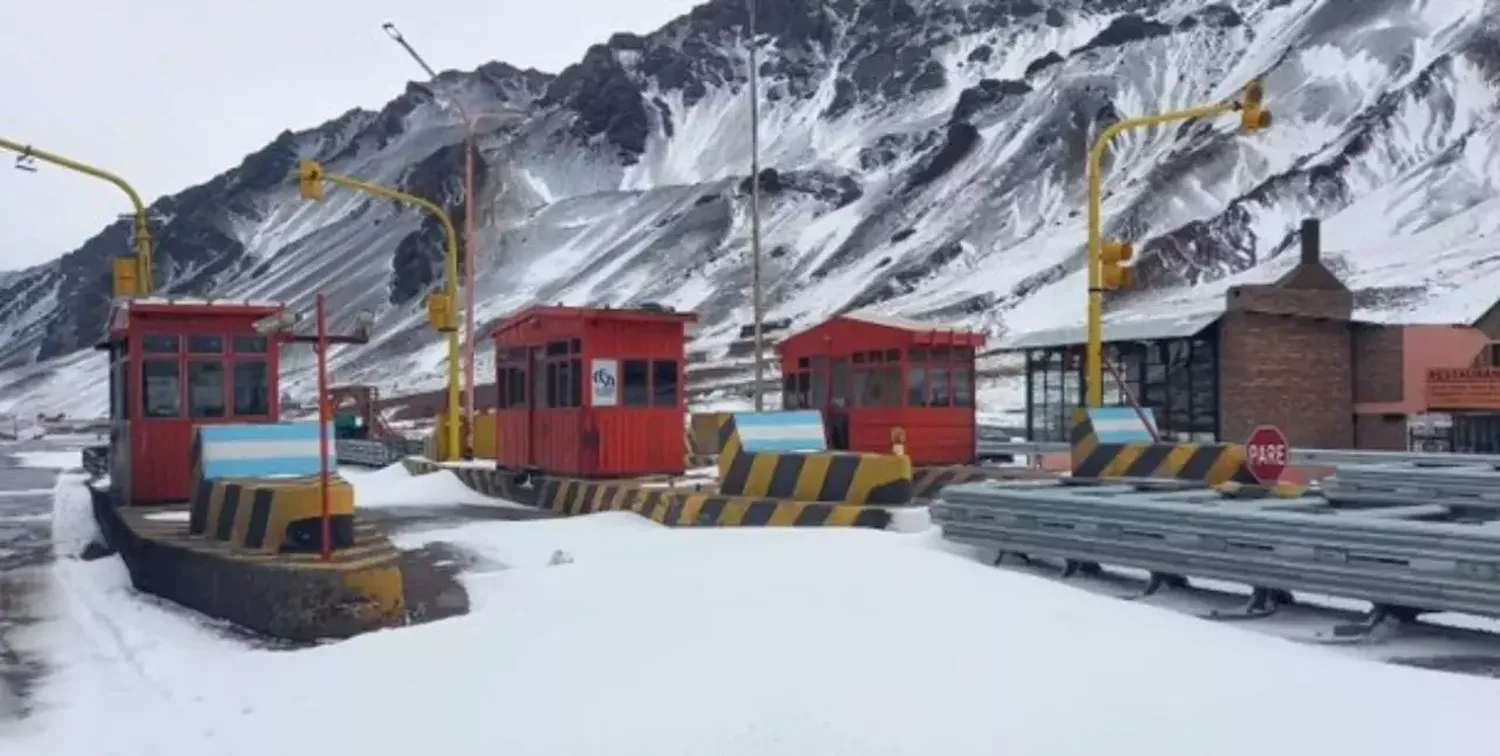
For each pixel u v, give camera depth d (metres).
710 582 10.48
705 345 115.38
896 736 6.25
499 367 24.44
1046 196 150.38
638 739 6.53
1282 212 122.00
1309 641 9.01
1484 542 8.42
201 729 7.74
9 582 15.21
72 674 9.73
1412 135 134.25
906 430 21.69
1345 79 157.88
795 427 17.72
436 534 16.91
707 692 7.22
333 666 8.84
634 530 16.62
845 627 8.54
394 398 102.00
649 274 162.25
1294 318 29.03
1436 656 8.51
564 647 8.58
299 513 11.79
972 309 110.00
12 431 94.31
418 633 9.53
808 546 11.99
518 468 23.30
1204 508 10.46
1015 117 180.38
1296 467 19.17
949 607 9.07
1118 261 19.89
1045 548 11.65
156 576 13.44
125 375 18.95
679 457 21.28
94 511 23.27
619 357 20.84
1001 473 19.44
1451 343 29.69
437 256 182.12
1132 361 30.03
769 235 166.12
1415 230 110.00
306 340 19.92
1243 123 19.80
